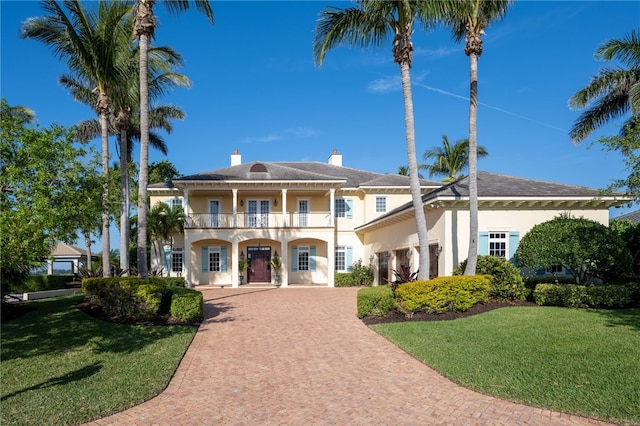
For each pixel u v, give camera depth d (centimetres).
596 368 710
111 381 729
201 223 2830
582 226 1364
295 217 2925
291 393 686
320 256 2983
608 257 1289
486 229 1658
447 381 722
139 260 1432
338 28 1487
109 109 1847
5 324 1220
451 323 1158
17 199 663
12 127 703
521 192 1661
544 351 829
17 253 627
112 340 1031
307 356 914
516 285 1436
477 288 1348
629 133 1037
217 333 1151
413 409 604
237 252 2658
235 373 798
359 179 3241
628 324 1028
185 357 912
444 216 1648
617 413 544
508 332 1003
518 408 590
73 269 3944
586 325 1030
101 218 959
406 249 2122
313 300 1880
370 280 2761
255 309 1590
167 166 4166
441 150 4356
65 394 664
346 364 848
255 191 2848
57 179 725
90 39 1612
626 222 1930
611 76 1791
